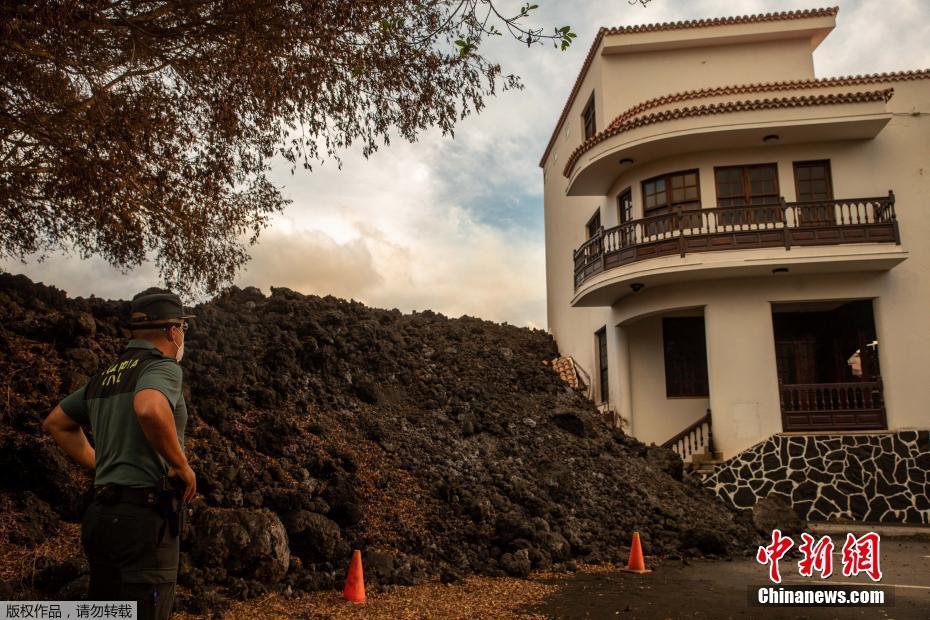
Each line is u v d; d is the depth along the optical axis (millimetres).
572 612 6531
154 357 3375
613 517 10992
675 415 17641
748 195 16250
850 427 15297
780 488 14812
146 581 3043
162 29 7234
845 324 17047
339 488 8258
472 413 13133
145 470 3158
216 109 7855
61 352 8273
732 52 18906
